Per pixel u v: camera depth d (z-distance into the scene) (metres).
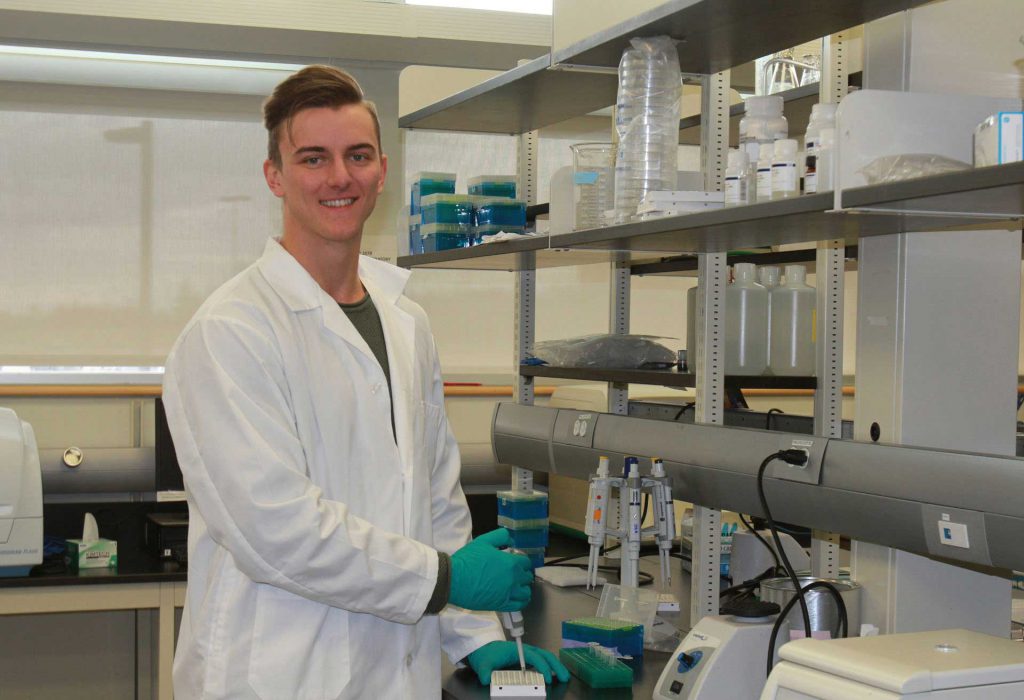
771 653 1.63
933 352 1.84
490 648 1.91
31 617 3.82
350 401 1.65
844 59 2.15
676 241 2.00
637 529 2.11
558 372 2.73
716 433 2.01
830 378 2.20
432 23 3.89
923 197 1.30
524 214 2.90
